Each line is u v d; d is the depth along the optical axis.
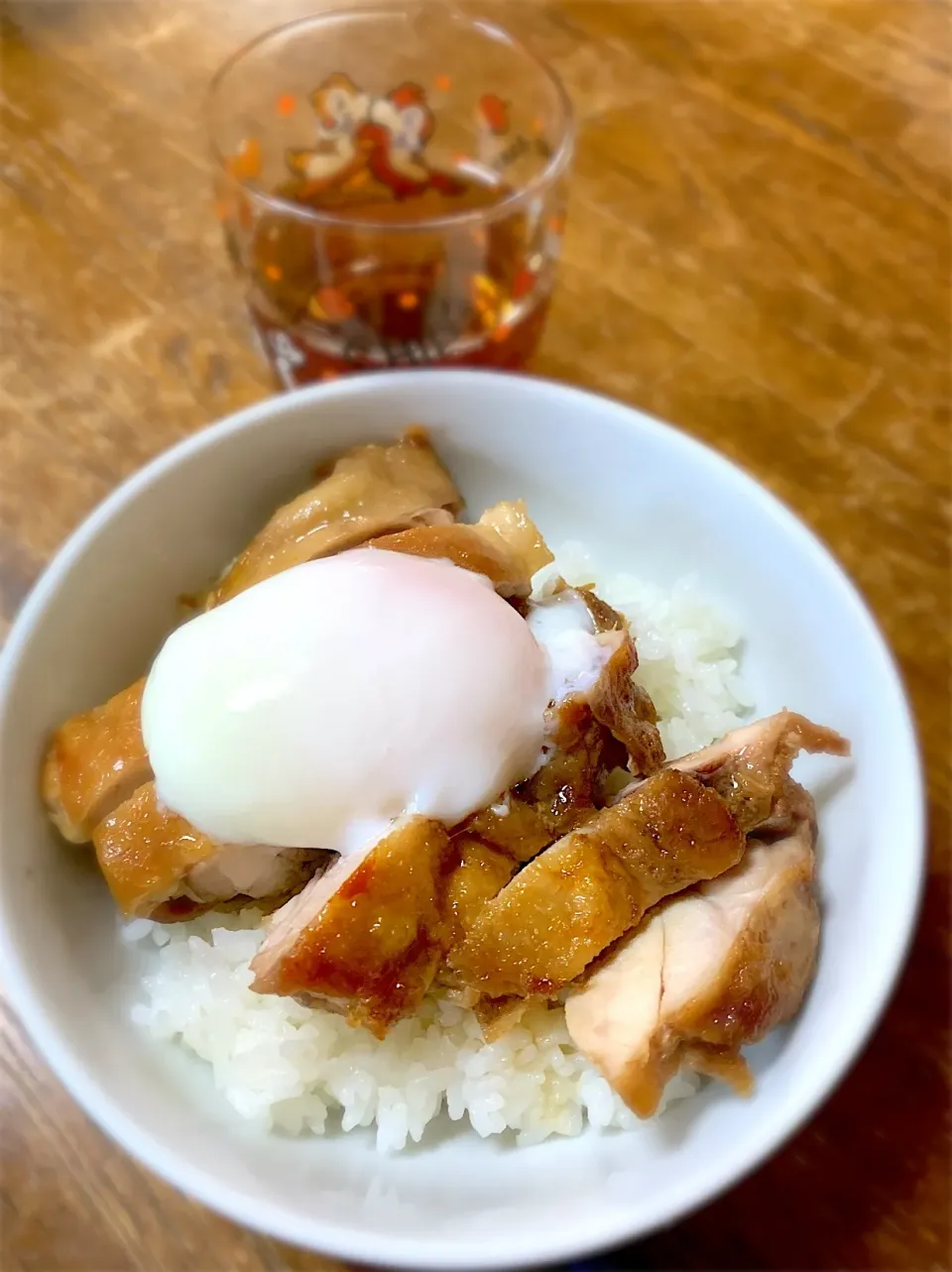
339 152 0.23
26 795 0.15
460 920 0.14
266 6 0.29
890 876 0.14
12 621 0.20
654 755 0.16
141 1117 0.13
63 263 0.24
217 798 0.14
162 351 0.23
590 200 0.26
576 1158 0.15
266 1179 0.13
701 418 0.23
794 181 0.26
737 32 0.29
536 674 0.15
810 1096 0.13
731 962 0.13
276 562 0.17
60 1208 0.15
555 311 0.24
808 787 0.17
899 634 0.20
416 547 0.16
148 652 0.18
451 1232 0.12
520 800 0.15
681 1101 0.15
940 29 0.29
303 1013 0.16
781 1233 0.15
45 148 0.26
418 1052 0.16
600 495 0.19
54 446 0.22
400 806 0.14
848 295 0.25
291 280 0.21
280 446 0.18
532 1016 0.16
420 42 0.23
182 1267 0.15
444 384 0.18
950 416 0.23
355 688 0.14
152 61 0.28
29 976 0.13
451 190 0.23
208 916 0.17
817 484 0.22
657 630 0.19
